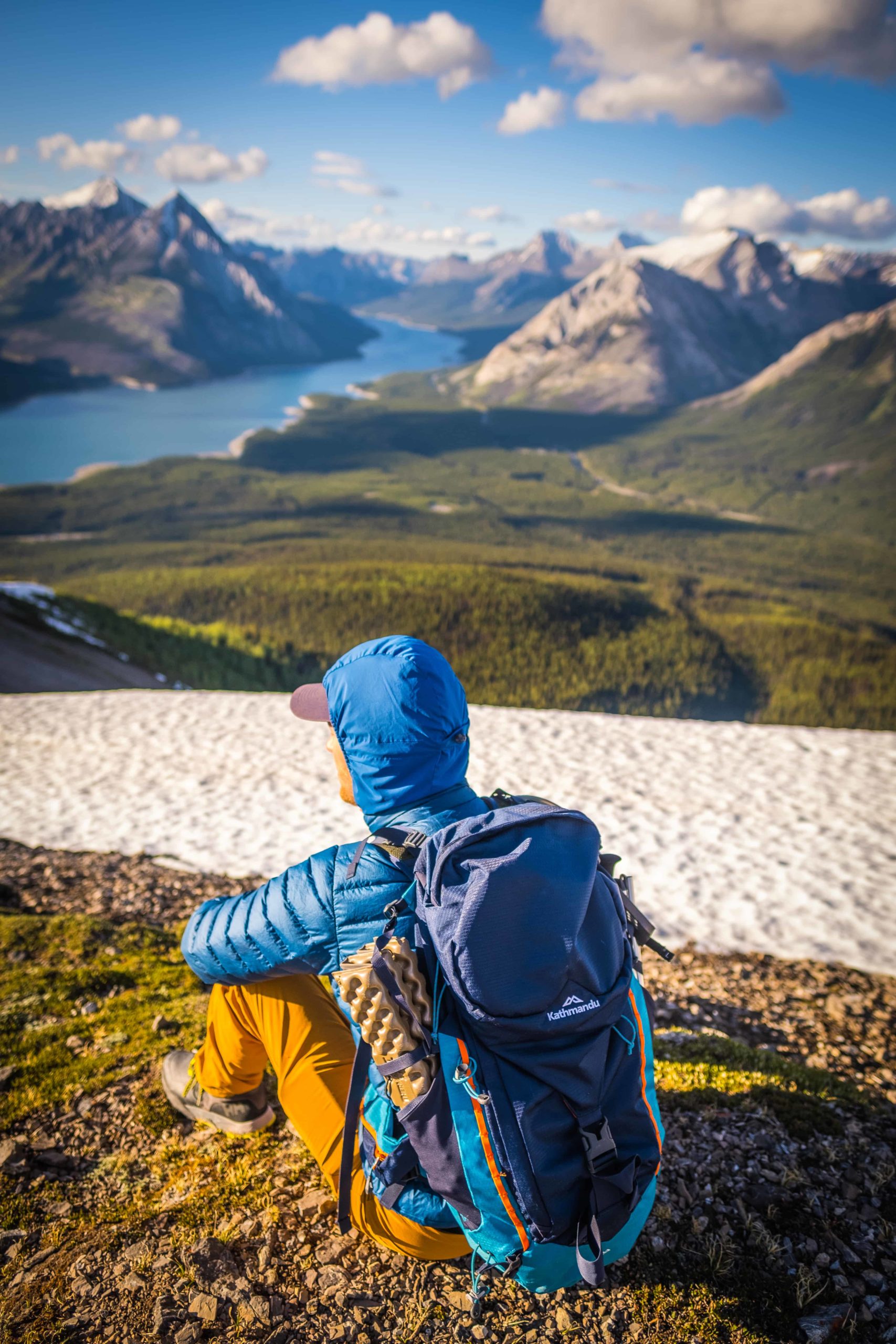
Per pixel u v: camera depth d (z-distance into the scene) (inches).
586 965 52.0
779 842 348.2
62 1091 111.2
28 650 2596.0
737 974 218.7
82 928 192.2
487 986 49.1
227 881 294.0
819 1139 100.7
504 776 440.1
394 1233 64.6
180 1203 87.5
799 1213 87.3
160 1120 102.9
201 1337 71.1
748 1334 72.7
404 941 52.8
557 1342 70.9
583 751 495.5
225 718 617.0
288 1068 73.1
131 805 415.2
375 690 60.2
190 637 4345.5
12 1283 78.1
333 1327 72.0
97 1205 88.8
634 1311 74.7
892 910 282.2
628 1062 55.7
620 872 315.3
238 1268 78.3
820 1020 177.0
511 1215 51.6
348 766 63.7
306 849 346.6
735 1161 95.3
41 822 390.6
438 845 54.0
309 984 76.5
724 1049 129.1
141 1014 137.7
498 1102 50.4
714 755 486.9
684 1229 84.6
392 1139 58.8
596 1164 51.7
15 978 159.8
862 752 495.8
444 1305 74.7
